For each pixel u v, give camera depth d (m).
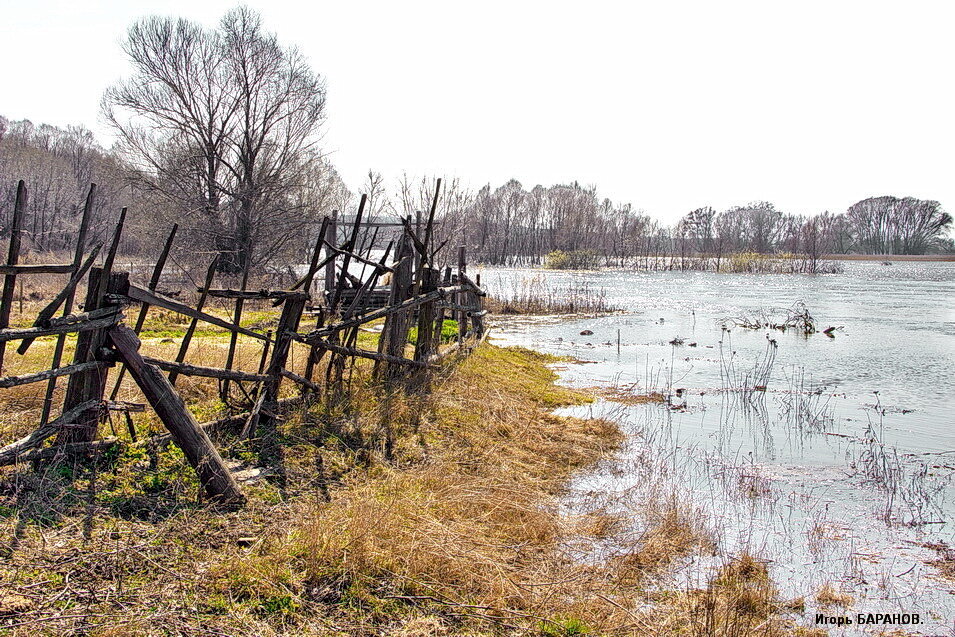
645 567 5.21
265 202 29.83
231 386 7.88
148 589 3.91
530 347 17.89
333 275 19.59
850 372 14.70
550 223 97.44
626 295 37.06
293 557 4.48
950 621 4.62
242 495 5.32
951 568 5.45
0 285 22.11
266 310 19.69
